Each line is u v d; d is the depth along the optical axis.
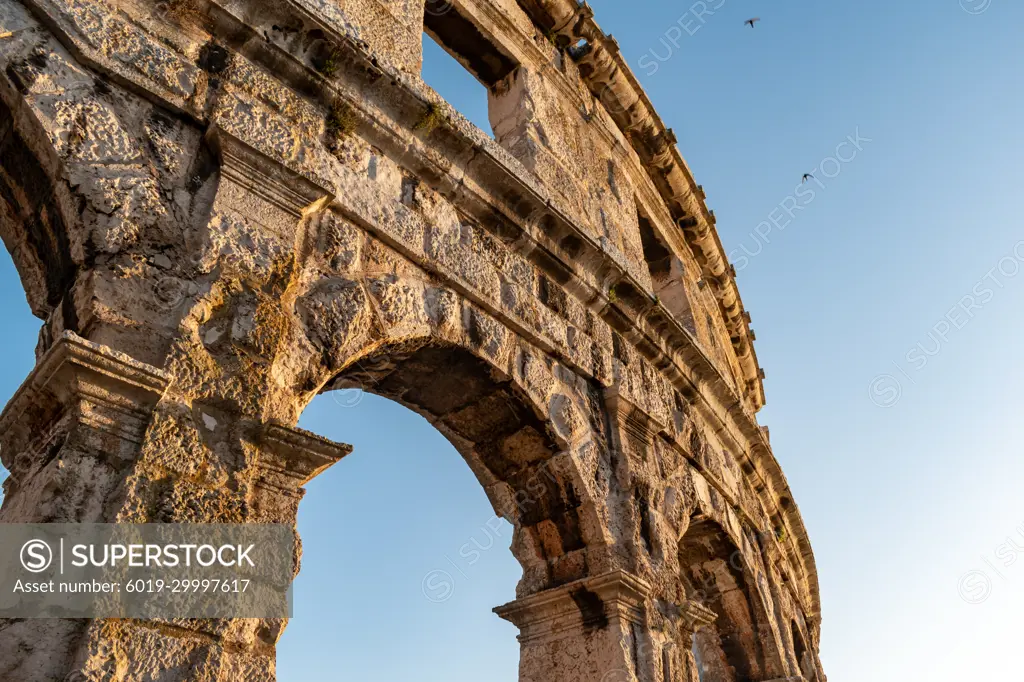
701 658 11.72
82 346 4.45
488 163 7.95
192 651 4.38
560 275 9.07
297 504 5.29
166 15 6.16
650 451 9.60
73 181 5.14
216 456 4.97
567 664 7.74
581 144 11.48
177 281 5.32
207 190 5.83
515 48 10.68
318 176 6.34
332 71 6.91
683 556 11.74
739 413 12.74
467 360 7.43
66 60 5.48
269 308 5.66
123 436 4.63
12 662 3.89
